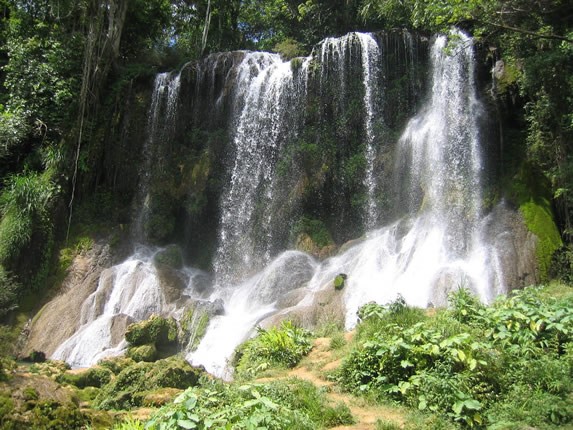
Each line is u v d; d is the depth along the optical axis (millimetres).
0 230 16469
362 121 18094
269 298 14914
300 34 24641
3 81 21438
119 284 15656
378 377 6812
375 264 14727
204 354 12180
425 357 6723
